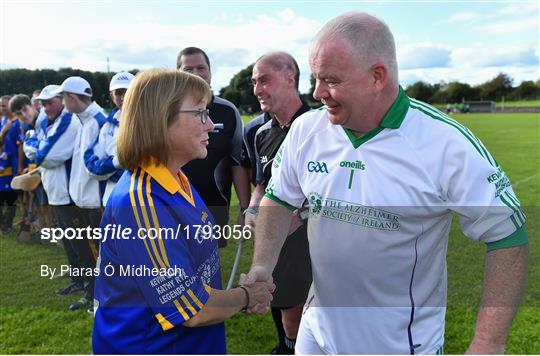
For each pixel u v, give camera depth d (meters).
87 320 3.49
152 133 1.41
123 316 1.45
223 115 3.17
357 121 1.52
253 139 3.07
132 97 1.44
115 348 1.46
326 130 1.68
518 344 3.02
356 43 1.40
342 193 1.63
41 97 3.87
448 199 1.50
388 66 1.45
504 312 1.39
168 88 1.43
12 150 5.91
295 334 2.84
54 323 3.45
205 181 3.09
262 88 2.70
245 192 3.30
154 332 1.44
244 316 3.55
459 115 38.81
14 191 5.79
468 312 3.16
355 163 1.59
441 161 1.47
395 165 1.52
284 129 2.79
